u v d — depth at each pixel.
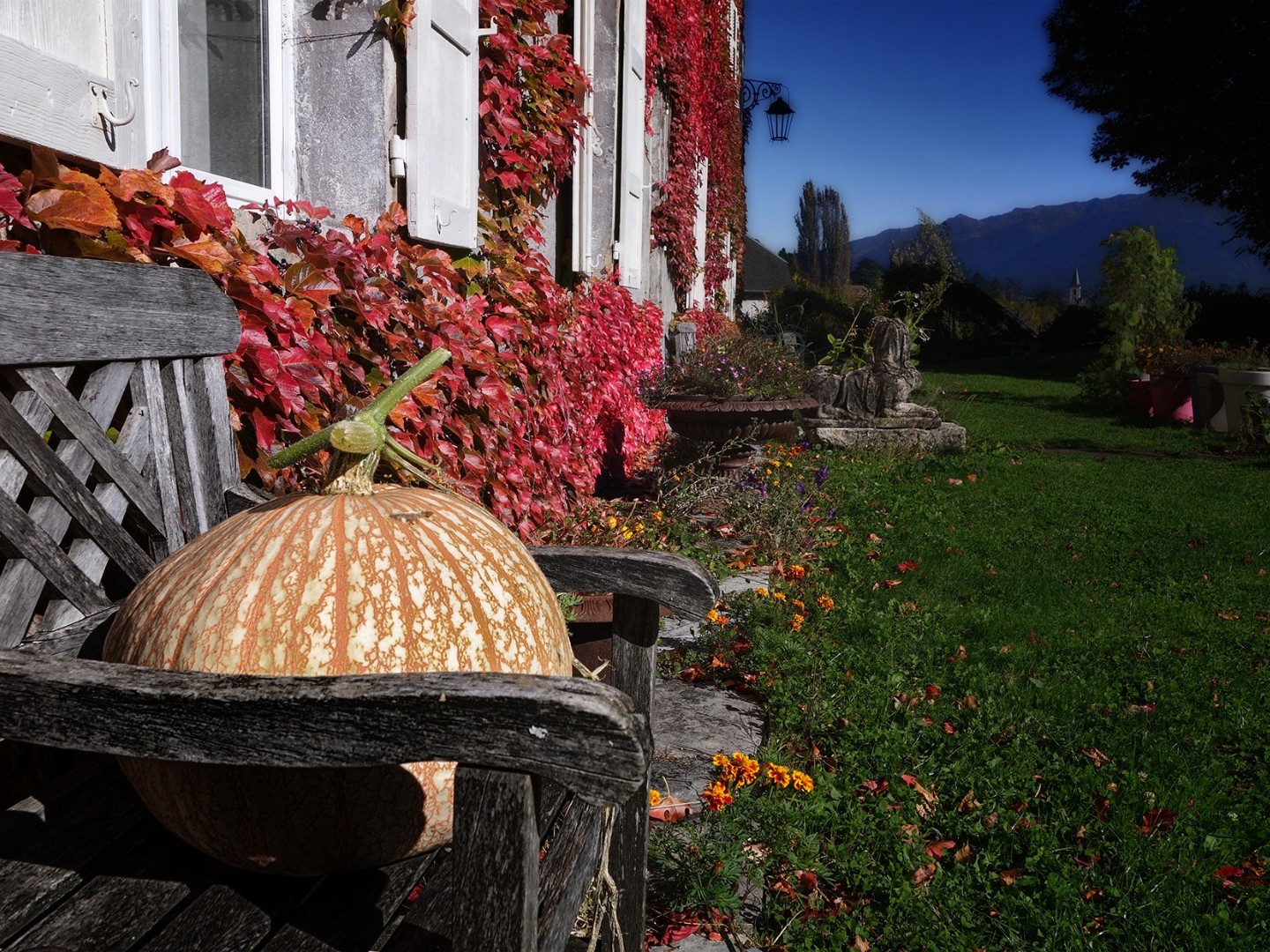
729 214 19.14
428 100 4.16
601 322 7.47
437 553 1.56
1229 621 5.71
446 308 4.15
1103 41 30.27
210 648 1.41
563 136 6.18
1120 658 4.89
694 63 13.41
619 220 8.59
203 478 2.13
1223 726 4.07
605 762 1.10
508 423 4.71
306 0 3.86
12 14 2.15
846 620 5.02
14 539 1.63
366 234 3.71
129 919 1.32
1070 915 2.64
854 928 2.47
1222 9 27.59
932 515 8.31
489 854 1.15
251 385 2.77
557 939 1.42
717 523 7.15
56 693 1.20
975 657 4.75
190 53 3.31
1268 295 34.53
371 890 1.44
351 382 3.48
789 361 10.73
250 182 3.66
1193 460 12.88
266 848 1.40
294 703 1.16
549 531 5.20
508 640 1.54
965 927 2.58
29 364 1.68
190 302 2.08
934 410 12.18
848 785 3.22
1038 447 13.94
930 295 14.70
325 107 3.90
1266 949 2.60
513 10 5.38
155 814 1.47
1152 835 3.11
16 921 1.29
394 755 1.15
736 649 4.36
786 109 22.11
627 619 1.98
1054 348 39.44
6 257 1.61
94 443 1.83
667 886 2.54
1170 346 18.12
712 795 2.57
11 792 1.96
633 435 8.96
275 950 1.28
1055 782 3.45
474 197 4.72
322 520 1.55
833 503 8.30
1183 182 32.75
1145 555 7.34
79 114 2.34
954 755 3.56
